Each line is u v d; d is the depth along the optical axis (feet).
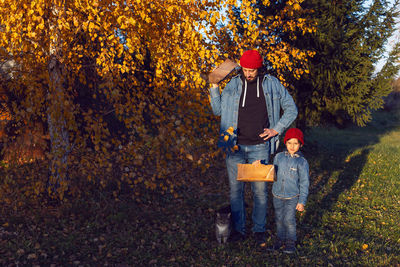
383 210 18.51
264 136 11.71
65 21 13.08
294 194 11.85
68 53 15.23
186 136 15.55
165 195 18.94
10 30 13.60
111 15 14.01
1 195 15.79
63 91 14.28
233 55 19.95
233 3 15.55
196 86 14.69
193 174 23.76
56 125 14.14
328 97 32.50
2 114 17.74
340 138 59.52
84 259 11.35
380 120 86.02
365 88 30.71
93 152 19.74
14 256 11.05
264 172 11.19
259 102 11.87
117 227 14.08
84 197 16.80
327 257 11.68
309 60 30.42
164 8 14.08
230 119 12.21
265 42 23.75
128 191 18.37
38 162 20.89
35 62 14.97
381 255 12.00
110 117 24.38
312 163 30.94
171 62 15.31
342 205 19.06
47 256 11.35
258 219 12.59
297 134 11.75
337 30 30.27
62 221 14.17
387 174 27.20
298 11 25.66
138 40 14.80
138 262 11.30
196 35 13.65
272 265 10.98
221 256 11.58
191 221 15.51
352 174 27.14
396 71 30.35
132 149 15.46
